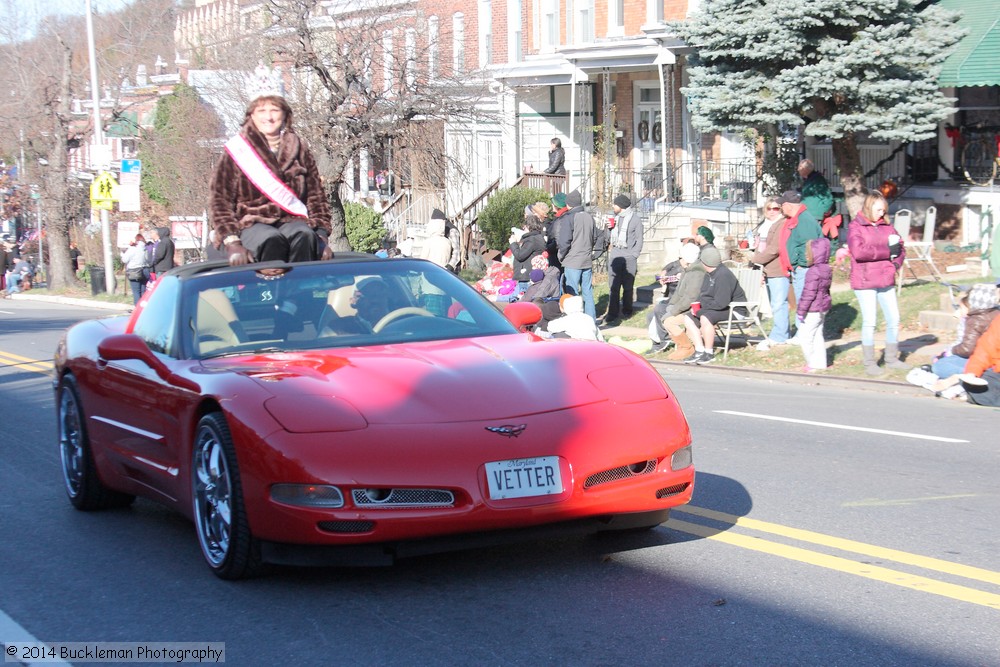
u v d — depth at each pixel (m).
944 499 6.91
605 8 31.11
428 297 6.48
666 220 25.39
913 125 18.39
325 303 6.29
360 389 5.23
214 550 5.57
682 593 5.04
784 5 18.58
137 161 35.16
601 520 5.33
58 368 7.53
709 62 20.38
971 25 19.48
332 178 24.12
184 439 5.68
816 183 18.50
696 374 14.26
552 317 15.43
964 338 11.60
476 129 33.97
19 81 42.34
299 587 5.34
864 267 12.57
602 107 31.58
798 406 11.12
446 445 4.93
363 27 24.14
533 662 4.29
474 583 5.27
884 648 4.33
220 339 6.07
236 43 27.70
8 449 9.65
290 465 4.87
